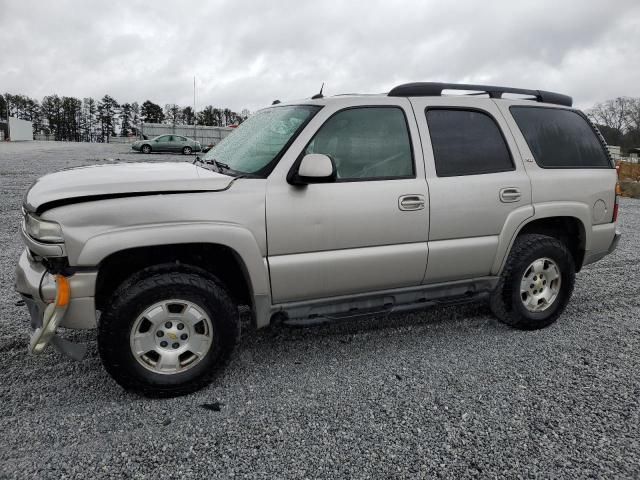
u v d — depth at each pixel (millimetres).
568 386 3195
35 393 3002
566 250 4023
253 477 2324
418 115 3557
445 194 3514
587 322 4336
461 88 3801
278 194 3057
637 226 9367
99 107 118062
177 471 2354
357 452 2510
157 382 2908
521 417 2838
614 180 4332
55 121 114188
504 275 3928
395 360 3529
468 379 3268
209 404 2926
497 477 2352
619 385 3221
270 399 2990
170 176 3082
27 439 2559
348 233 3246
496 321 4293
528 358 3596
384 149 3420
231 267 3275
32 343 2621
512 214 3775
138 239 2738
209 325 2990
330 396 3033
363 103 3402
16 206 9414
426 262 3520
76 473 2322
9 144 44375
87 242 2666
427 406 2936
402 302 3605
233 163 3410
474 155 3713
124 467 2371
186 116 104312
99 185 2807
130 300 2787
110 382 3152
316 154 2971
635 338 3996
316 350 3674
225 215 2926
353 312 3447
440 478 2338
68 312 2729
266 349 3678
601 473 2385
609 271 6027
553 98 4281
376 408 2906
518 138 3902
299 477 2326
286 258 3121
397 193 3363
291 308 3256
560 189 3980
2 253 6098
